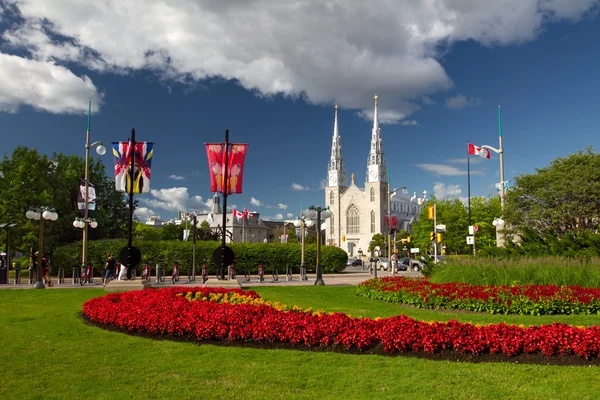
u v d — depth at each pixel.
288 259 43.38
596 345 9.33
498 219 36.16
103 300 15.63
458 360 9.56
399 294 19.44
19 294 22.75
